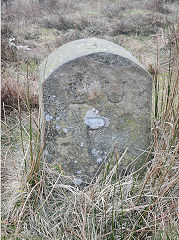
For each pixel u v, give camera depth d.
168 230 1.92
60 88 2.12
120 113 2.22
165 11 7.66
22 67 4.49
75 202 1.99
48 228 2.00
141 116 2.26
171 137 2.31
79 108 2.18
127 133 2.28
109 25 6.63
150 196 1.97
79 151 2.27
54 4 8.37
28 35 6.04
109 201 2.07
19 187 2.14
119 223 1.96
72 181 2.29
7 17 6.92
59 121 2.19
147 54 5.25
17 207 2.11
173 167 2.10
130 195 2.07
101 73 2.12
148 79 2.18
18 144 2.87
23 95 3.47
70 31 6.16
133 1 8.70
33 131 2.97
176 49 2.42
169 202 2.06
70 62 2.07
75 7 8.48
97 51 2.08
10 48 4.82
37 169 2.12
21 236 1.98
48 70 2.19
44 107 2.15
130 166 2.36
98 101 2.18
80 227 1.84
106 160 2.31
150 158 2.40
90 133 2.24
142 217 1.86
